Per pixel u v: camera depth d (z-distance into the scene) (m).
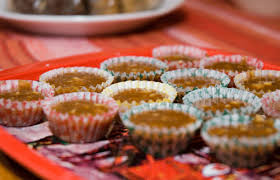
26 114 0.31
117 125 0.32
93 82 0.35
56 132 0.31
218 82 0.35
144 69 0.37
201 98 0.33
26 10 0.43
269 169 0.28
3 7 0.45
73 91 0.34
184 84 0.35
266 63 0.37
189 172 0.28
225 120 0.30
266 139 0.28
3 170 0.28
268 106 0.32
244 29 0.46
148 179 0.28
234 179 0.28
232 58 0.38
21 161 0.27
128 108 0.32
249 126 0.29
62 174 0.27
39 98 0.32
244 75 0.35
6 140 0.28
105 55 0.38
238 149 0.28
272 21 0.49
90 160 0.29
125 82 0.35
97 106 0.32
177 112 0.31
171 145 0.29
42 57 0.39
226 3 0.56
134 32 0.45
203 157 0.29
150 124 0.30
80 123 0.30
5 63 0.38
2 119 0.31
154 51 0.39
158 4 0.47
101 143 0.30
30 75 0.35
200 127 0.31
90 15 0.43
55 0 0.42
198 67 0.38
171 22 0.48
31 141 0.30
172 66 0.39
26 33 0.44
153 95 0.34
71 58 0.37
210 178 0.28
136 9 0.44
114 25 0.43
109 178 0.28
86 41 0.43
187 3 0.55
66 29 0.42
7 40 0.42
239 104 0.32
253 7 0.51
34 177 0.28
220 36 0.44
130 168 0.28
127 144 0.30
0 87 0.33
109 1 0.43
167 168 0.29
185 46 0.40
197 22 0.48
